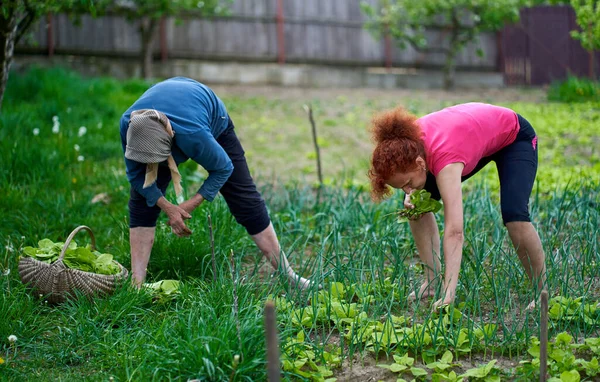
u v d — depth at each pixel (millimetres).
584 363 3236
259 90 14367
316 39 15992
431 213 4113
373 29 15688
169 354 3266
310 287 3992
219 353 3168
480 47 16922
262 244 4375
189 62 14961
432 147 3541
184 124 3701
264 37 15562
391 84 16078
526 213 3781
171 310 3949
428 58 16703
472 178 7633
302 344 3406
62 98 10125
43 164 6953
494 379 3184
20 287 4145
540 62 17016
